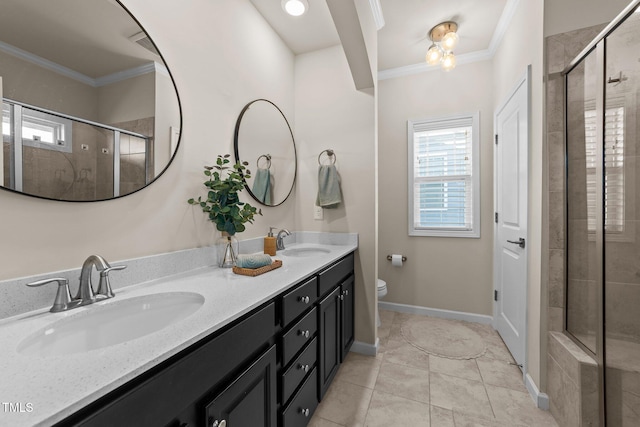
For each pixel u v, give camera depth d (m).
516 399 1.57
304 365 1.23
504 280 2.22
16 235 0.77
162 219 1.19
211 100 1.46
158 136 1.16
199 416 0.67
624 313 1.21
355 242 2.10
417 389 1.65
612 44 1.24
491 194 2.55
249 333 0.85
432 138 2.80
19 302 0.76
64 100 0.87
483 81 2.57
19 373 0.48
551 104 1.49
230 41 1.60
